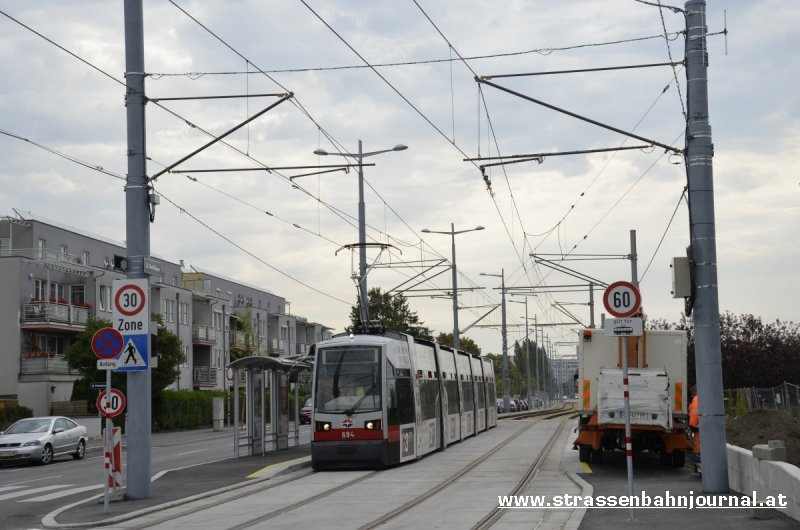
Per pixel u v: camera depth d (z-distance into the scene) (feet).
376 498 73.61
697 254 70.23
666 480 81.92
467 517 61.46
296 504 70.64
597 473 89.61
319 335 507.30
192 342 316.81
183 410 247.29
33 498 82.99
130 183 75.56
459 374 150.71
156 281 294.87
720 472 69.05
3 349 223.51
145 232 75.77
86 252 274.98
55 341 238.07
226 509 68.95
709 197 70.44
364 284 144.97
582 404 97.66
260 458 110.93
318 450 97.30
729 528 51.90
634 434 94.68
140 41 76.02
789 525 51.96
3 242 250.98
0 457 128.26
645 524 54.75
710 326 69.77
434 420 123.34
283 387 126.11
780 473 56.34
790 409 137.80
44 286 235.81
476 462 106.63
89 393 212.43
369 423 97.14
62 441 137.18
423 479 87.56
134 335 75.00
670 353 95.81
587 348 98.22
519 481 84.48
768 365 172.55
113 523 62.59
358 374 98.94
